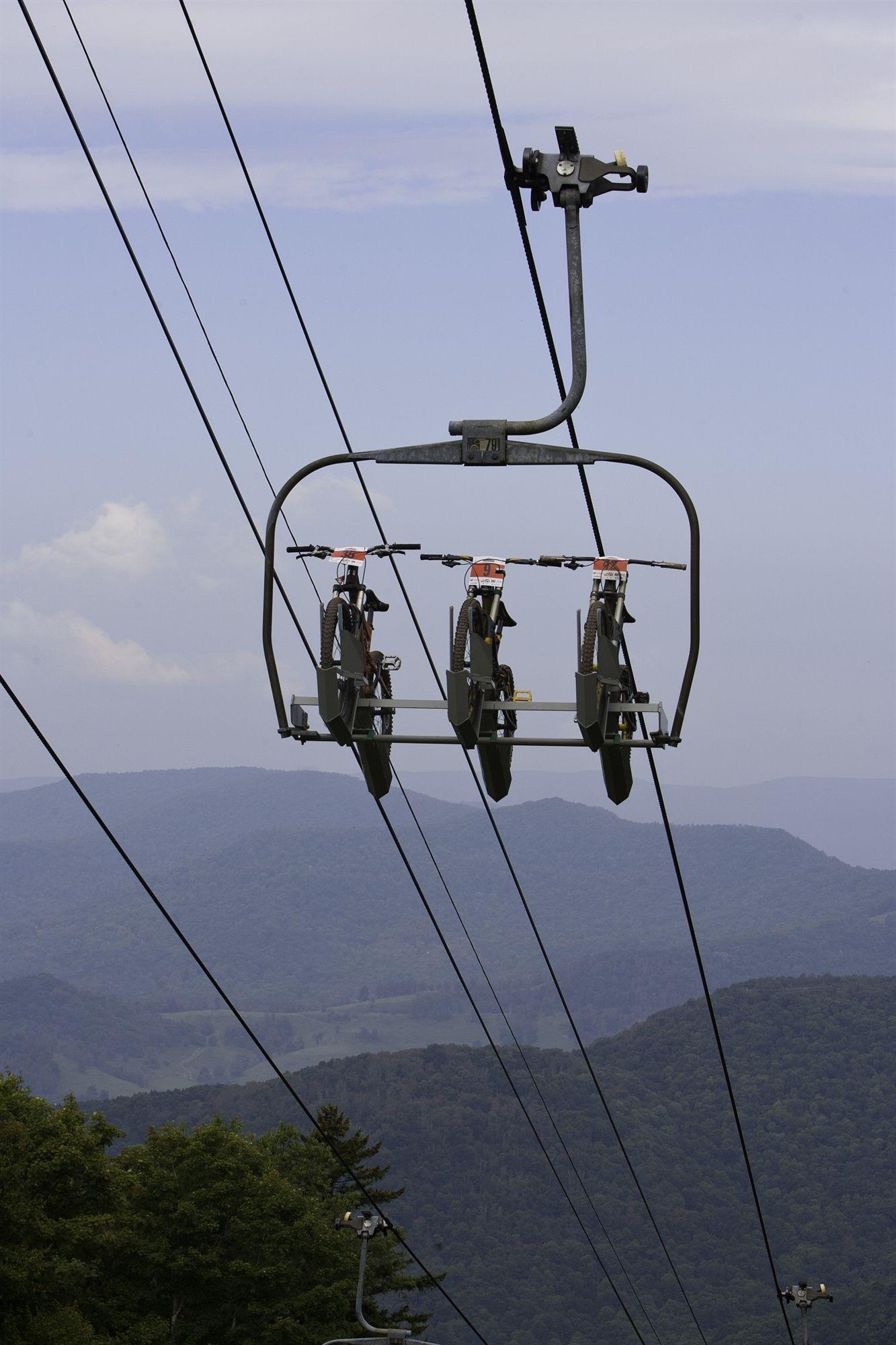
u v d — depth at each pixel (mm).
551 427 12156
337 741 12984
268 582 12688
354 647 12883
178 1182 52500
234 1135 55688
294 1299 52281
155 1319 48625
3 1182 38906
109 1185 43031
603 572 13133
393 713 13750
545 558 13289
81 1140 42812
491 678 12945
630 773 13422
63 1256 40938
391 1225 35094
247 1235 52219
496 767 13570
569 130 12062
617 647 12930
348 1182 71688
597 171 12273
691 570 12555
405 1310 63594
